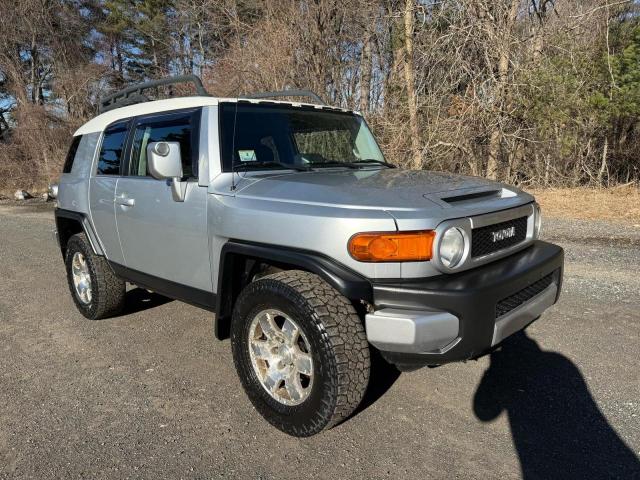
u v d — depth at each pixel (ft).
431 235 8.84
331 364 8.79
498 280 9.18
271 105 13.00
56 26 98.84
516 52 39.34
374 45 47.70
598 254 22.11
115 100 17.78
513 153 42.47
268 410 10.01
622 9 39.81
